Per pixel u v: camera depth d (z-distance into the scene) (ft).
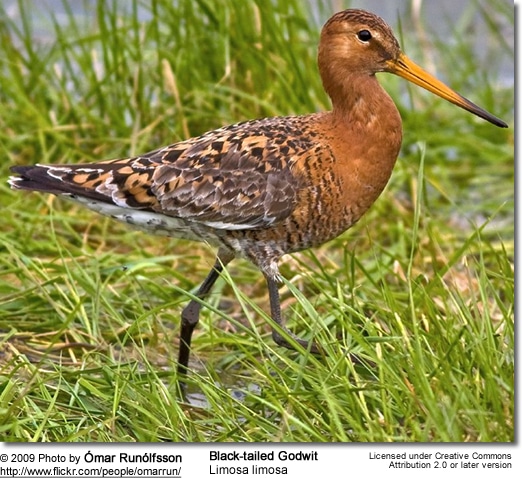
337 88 41.47
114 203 40.55
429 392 33.04
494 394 33.30
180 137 53.72
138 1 58.85
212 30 55.83
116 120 54.80
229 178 40.55
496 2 66.08
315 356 39.40
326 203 40.88
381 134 41.04
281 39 54.75
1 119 54.49
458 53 65.67
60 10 67.15
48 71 58.13
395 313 37.01
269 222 40.83
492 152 57.67
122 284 45.80
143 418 36.29
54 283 43.47
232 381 41.24
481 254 39.63
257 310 36.76
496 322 42.60
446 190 55.31
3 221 48.98
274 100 54.70
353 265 41.81
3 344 41.32
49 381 38.88
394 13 68.59
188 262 48.83
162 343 43.24
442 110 60.80
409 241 50.75
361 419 34.78
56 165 41.19
